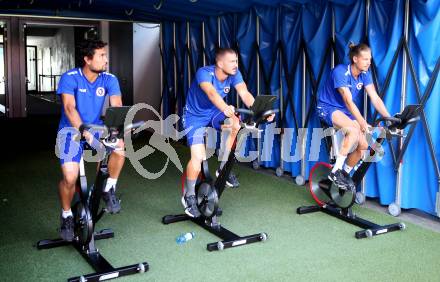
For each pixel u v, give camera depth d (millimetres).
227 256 3137
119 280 2771
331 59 4648
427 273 2867
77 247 3191
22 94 10430
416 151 3957
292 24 5098
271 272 2889
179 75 7359
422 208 3988
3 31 10023
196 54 6918
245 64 5777
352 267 2957
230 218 3934
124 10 6562
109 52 10609
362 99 4359
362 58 3568
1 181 5172
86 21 10398
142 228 3682
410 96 3967
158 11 6262
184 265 2992
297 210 4047
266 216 3984
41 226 3709
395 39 3975
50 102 14695
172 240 3428
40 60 21766
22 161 6281
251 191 4793
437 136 3799
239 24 5828
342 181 3744
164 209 4191
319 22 4703
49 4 6426
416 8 3783
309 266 2973
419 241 3404
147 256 3139
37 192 4723
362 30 4305
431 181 3869
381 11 4141
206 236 3510
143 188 4910
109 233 3461
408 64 3922
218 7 5629
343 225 3754
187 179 3641
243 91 3598
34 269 2916
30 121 10227
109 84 3092
